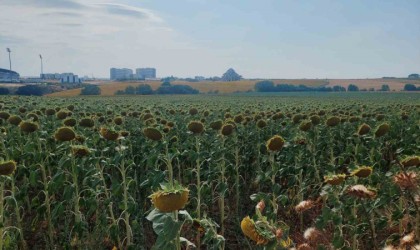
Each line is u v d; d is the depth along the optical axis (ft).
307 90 500.74
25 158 29.60
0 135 32.24
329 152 38.27
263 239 10.88
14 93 364.17
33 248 24.70
